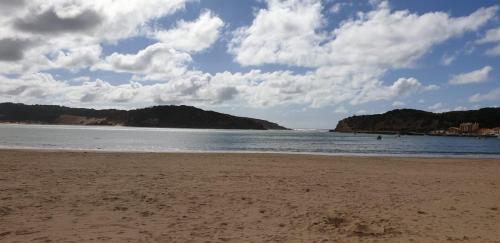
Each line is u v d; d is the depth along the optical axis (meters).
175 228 7.29
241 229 7.32
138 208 8.87
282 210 8.96
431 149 52.28
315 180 14.03
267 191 11.40
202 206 9.23
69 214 8.16
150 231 7.04
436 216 8.62
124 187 11.51
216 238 6.70
